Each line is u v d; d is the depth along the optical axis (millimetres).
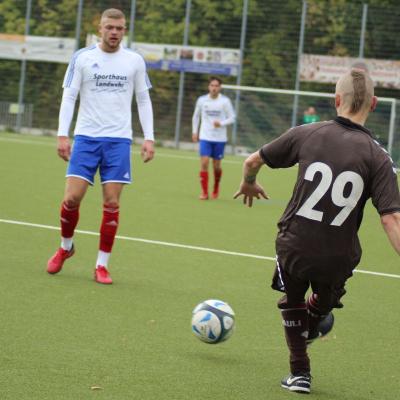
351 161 9172
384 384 10461
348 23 55344
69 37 59781
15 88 60781
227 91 55562
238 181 37188
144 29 58625
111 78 14898
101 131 14898
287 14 56719
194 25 58125
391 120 47906
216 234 21359
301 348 9914
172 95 58000
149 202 27047
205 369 10484
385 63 54000
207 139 29359
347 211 9203
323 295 9727
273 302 14406
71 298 13586
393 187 9141
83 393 9289
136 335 11773
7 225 20234
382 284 16797
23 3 60500
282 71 56938
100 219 22375
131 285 14906
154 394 9430
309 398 9711
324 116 55031
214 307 11109
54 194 27000
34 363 10195
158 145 57656
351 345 12180
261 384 10070
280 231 9578
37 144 48219
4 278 14617
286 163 9625
